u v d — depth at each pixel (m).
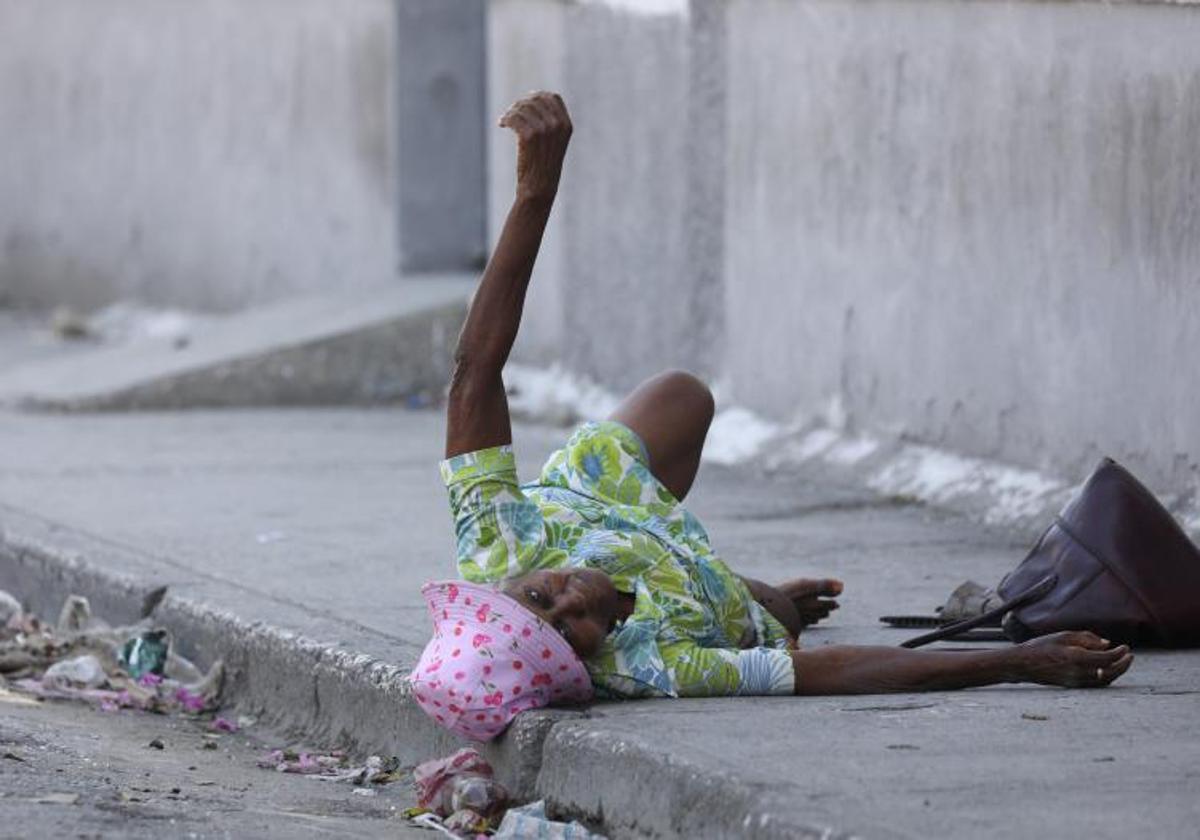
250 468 22.14
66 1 43.47
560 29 26.75
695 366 23.95
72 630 15.50
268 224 37.41
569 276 26.70
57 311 43.75
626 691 10.80
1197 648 12.35
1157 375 16.59
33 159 44.81
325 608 14.22
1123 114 16.89
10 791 10.50
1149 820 8.52
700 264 23.77
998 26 18.47
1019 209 18.27
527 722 10.47
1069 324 17.64
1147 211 16.64
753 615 11.77
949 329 19.34
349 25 35.16
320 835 9.98
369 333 28.80
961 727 10.11
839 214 21.05
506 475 10.81
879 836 8.31
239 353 28.70
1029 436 18.25
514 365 28.20
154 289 40.97
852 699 10.79
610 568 10.96
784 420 22.16
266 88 37.25
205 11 38.88
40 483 20.84
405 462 22.67
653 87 24.55
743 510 18.97
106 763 11.58
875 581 15.30
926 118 19.58
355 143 35.09
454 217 32.88
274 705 13.38
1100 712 10.46
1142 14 16.64
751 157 22.67
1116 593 12.11
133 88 41.28
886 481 19.78
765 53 22.33
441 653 10.59
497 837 9.96
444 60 32.72
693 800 9.30
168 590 15.14
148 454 23.30
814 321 21.56
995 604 12.82
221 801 10.73
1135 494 12.34
